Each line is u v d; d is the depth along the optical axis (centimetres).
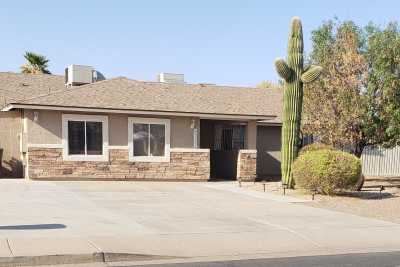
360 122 2053
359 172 1728
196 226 1119
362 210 1468
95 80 2616
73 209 1282
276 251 947
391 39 2066
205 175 2216
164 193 1711
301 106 1933
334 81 2053
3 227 1010
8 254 791
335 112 2092
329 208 1484
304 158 1742
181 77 2873
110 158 2067
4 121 2222
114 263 823
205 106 2298
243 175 2284
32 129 1958
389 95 1989
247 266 825
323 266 839
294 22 1898
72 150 2008
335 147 2159
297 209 1438
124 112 2050
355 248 997
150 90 2327
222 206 1448
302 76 1897
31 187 1717
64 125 1994
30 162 1947
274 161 2655
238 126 2483
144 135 2131
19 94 2411
